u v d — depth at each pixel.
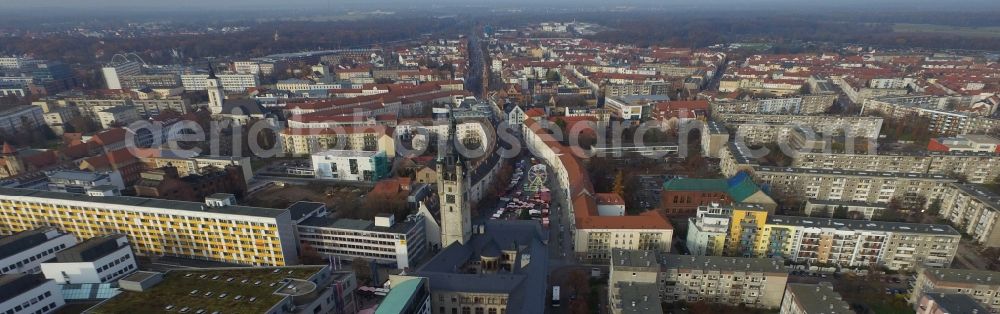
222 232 193.12
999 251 198.50
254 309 129.12
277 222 185.25
